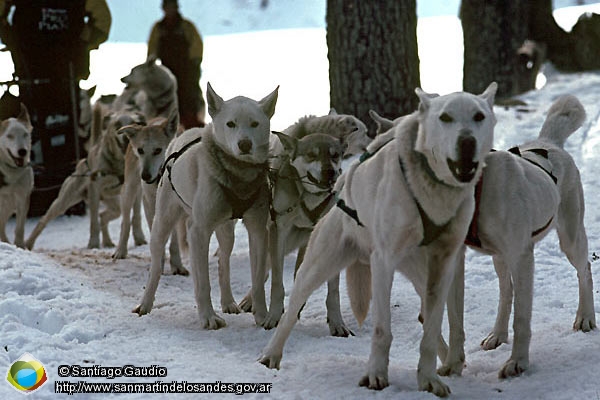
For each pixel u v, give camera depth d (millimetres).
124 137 12859
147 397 5363
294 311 6277
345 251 6141
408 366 6434
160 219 8297
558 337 6859
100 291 8875
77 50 16453
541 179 6328
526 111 16578
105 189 13250
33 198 16344
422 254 5910
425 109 5297
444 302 5652
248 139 7410
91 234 13258
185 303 8734
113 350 6438
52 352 6156
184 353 6508
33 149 16188
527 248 6059
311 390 5574
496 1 19906
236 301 9180
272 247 7953
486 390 5637
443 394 5461
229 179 7641
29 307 7246
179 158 8094
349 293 6605
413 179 5355
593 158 13406
